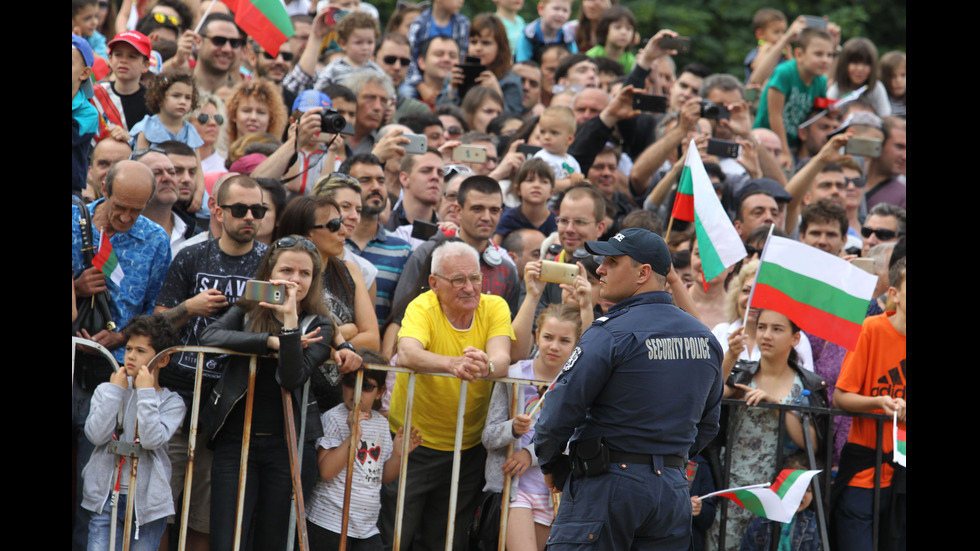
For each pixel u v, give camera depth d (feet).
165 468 42.37
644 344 39.19
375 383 45.11
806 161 82.48
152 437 41.01
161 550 44.19
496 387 46.24
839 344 47.37
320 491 44.34
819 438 49.83
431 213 61.16
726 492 45.91
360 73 67.10
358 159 54.03
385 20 133.49
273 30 66.18
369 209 53.57
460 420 44.14
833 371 54.54
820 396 50.03
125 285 46.19
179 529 43.55
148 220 47.65
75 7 68.54
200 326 44.45
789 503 45.37
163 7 72.74
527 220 60.90
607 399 39.29
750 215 63.41
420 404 46.26
